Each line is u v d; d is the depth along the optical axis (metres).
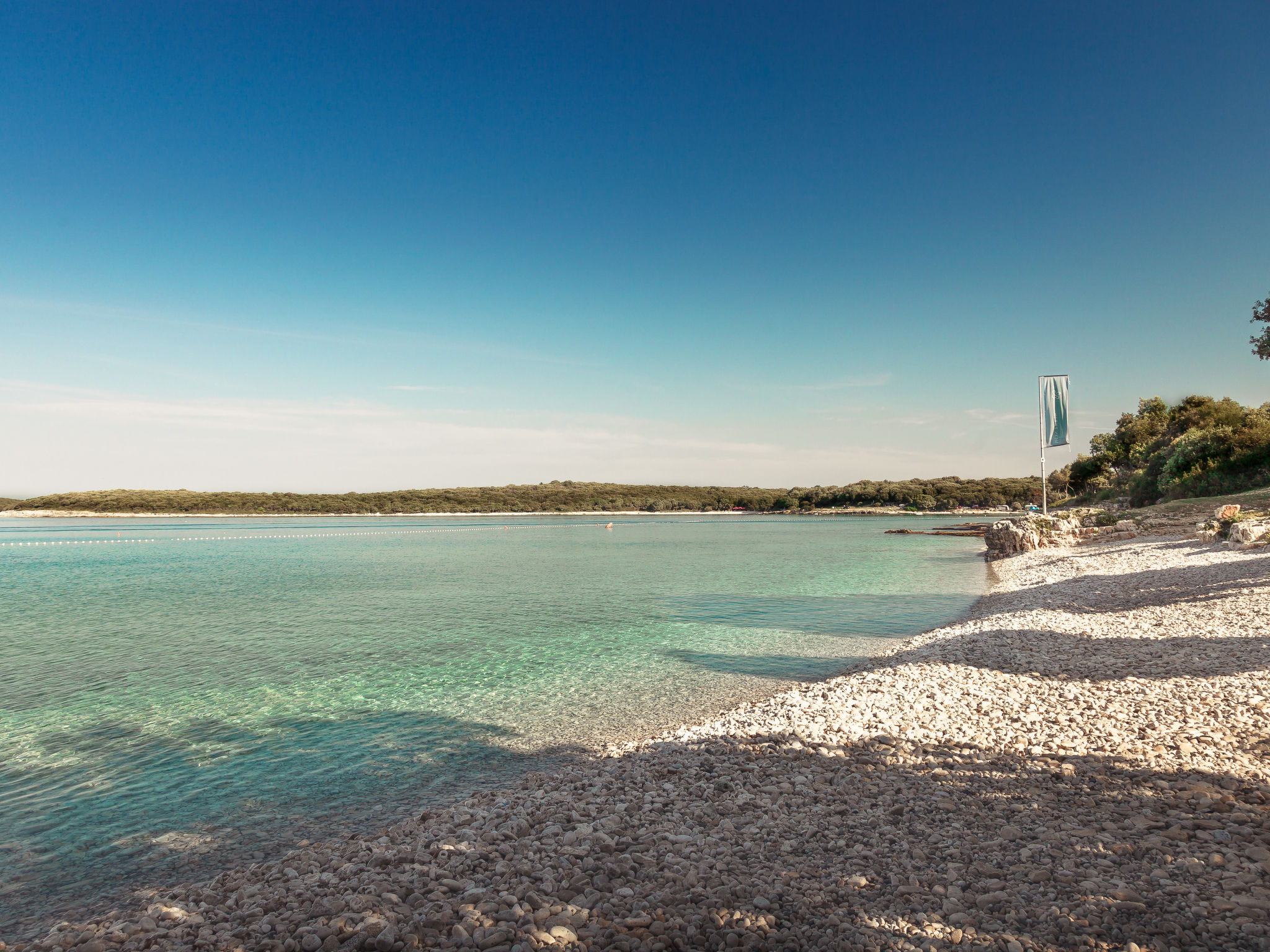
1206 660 12.20
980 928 4.80
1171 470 56.06
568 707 14.06
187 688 15.90
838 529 113.44
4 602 31.36
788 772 8.60
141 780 10.27
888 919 5.02
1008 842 6.13
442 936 5.14
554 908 5.44
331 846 7.54
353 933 5.24
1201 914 4.72
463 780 10.15
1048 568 33.59
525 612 27.28
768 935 4.91
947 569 42.88
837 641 20.19
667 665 17.70
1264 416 56.25
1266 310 20.38
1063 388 49.41
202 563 53.09
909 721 10.33
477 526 147.50
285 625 24.58
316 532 117.06
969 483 187.75
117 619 26.17
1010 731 9.40
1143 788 7.05
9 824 8.77
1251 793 6.65
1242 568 21.39
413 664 18.25
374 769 10.69
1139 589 21.28
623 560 53.91
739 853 6.34
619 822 7.26
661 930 5.06
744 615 25.69
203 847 8.08
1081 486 101.75
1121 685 11.20
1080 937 4.58
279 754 11.41
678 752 9.98
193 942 5.40
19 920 6.54
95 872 7.52
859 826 6.77
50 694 15.45
